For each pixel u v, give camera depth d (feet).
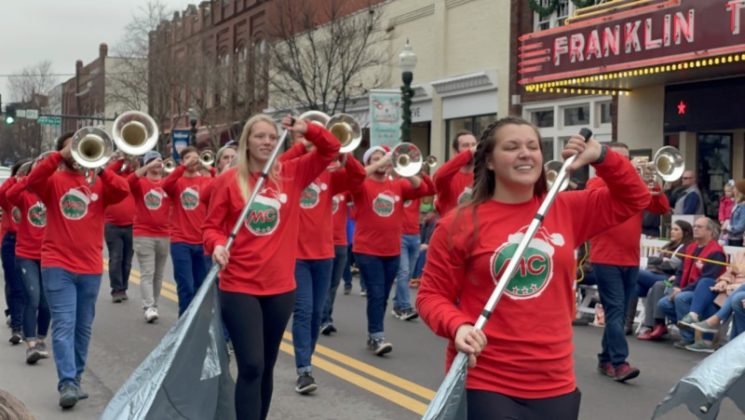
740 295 29.48
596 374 27.63
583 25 54.90
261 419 19.19
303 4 89.20
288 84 89.71
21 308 32.07
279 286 18.57
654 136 60.85
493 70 77.00
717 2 45.50
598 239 26.16
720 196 58.34
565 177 11.69
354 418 22.47
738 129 55.36
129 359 29.73
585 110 68.80
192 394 14.93
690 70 51.78
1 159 272.72
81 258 22.91
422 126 94.94
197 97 122.31
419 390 25.44
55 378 26.99
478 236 11.82
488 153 12.02
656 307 33.71
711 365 9.96
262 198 18.42
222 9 130.41
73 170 22.93
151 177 37.83
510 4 74.84
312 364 28.94
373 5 92.48
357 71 88.94
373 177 30.35
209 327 16.06
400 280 38.32
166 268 57.26
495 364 11.66
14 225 31.37
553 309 11.79
